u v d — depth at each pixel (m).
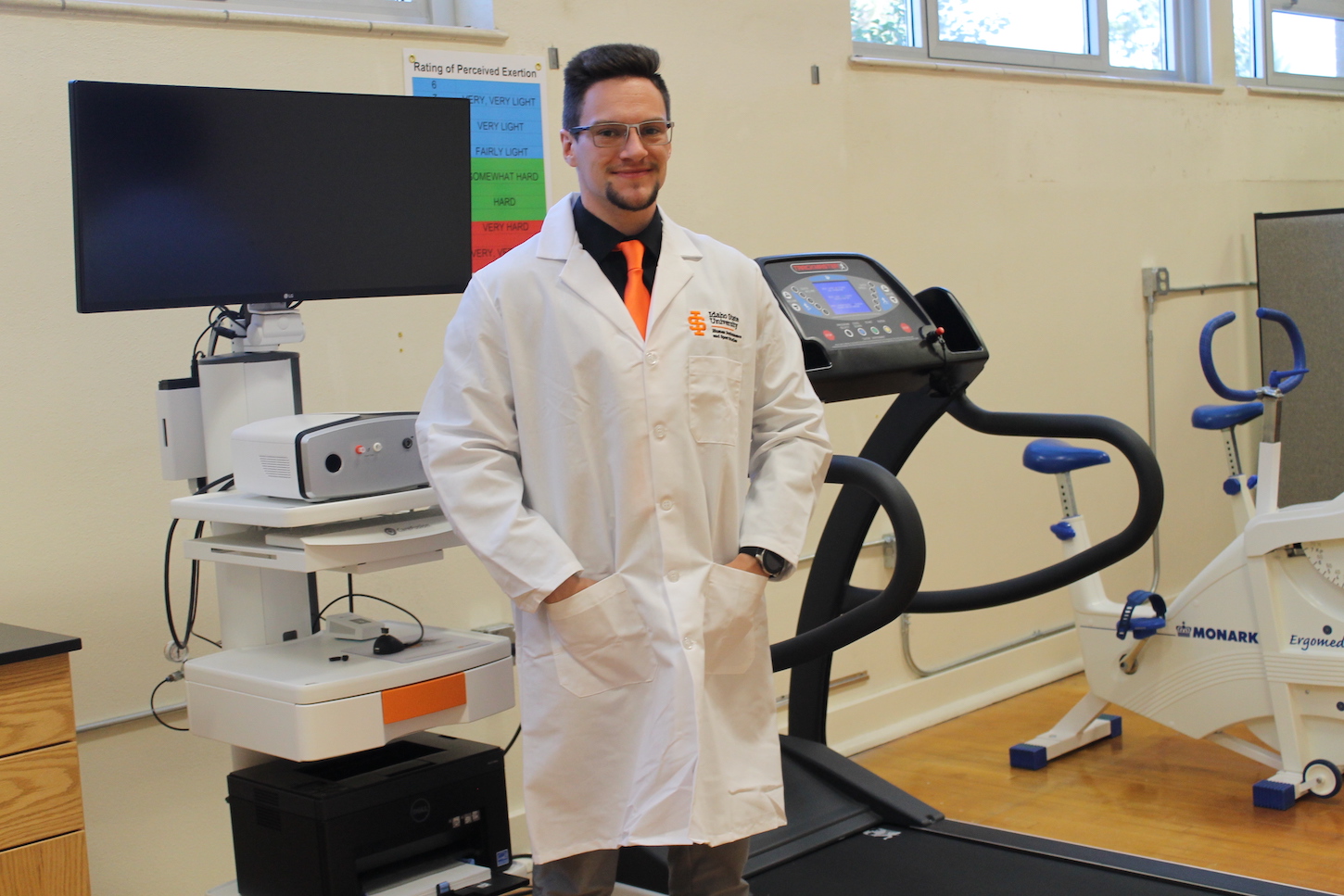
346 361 2.58
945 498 3.78
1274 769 3.02
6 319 2.15
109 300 1.77
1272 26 5.32
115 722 2.26
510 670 1.89
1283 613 2.84
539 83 2.81
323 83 2.50
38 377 2.19
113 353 2.28
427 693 1.76
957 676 3.83
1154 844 2.65
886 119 3.60
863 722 3.53
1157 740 3.42
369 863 1.78
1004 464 3.97
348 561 1.76
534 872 1.75
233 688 1.75
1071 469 3.15
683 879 1.71
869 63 3.54
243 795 1.83
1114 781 3.11
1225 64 4.82
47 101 2.18
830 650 2.16
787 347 1.86
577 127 1.66
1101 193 4.29
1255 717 2.92
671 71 3.08
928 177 3.72
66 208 2.22
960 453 3.82
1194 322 4.67
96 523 2.26
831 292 2.41
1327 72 5.64
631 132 1.63
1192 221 4.66
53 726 1.64
